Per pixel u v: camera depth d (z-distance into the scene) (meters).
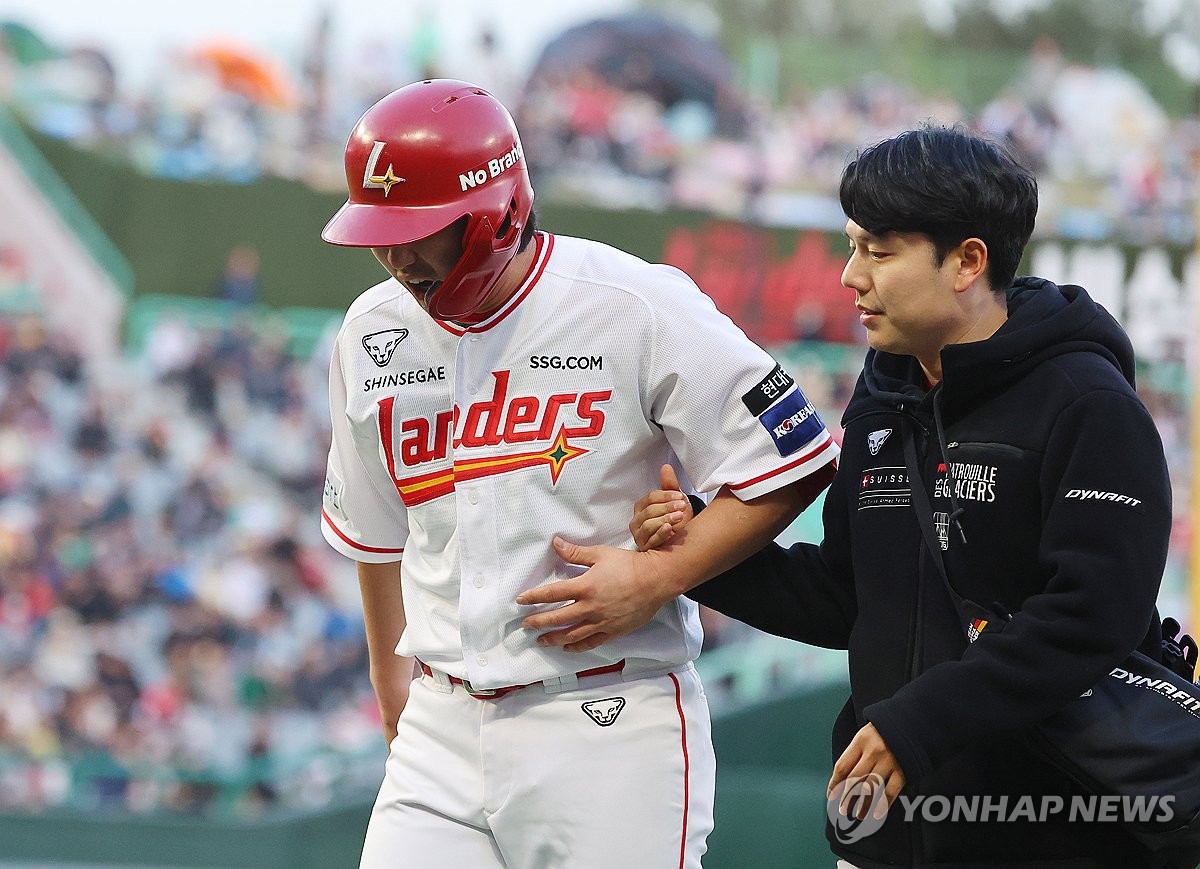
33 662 31.98
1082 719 6.50
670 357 7.41
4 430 33.62
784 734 25.83
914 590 7.03
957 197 6.72
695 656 7.98
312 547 34.06
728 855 21.55
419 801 7.93
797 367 35.25
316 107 36.00
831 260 36.00
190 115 35.19
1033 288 7.11
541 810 7.55
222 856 26.95
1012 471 6.69
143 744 31.53
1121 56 38.56
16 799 30.44
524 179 7.36
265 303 34.84
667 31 36.97
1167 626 7.53
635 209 36.19
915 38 38.50
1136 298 36.38
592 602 7.29
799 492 7.66
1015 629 6.39
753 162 36.56
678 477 8.09
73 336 34.31
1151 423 6.61
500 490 7.48
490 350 7.53
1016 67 38.34
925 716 6.39
